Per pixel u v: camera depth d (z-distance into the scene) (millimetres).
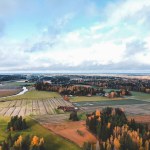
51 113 112812
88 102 153875
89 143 66938
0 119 95562
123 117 86875
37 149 63688
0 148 63594
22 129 80000
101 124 75812
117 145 63938
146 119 99688
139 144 65125
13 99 167250
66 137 73750
